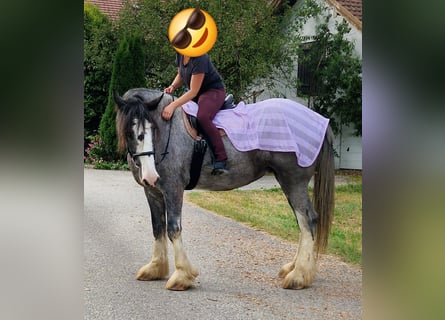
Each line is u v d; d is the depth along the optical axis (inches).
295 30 438.9
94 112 454.3
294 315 129.3
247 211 268.4
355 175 397.1
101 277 158.7
